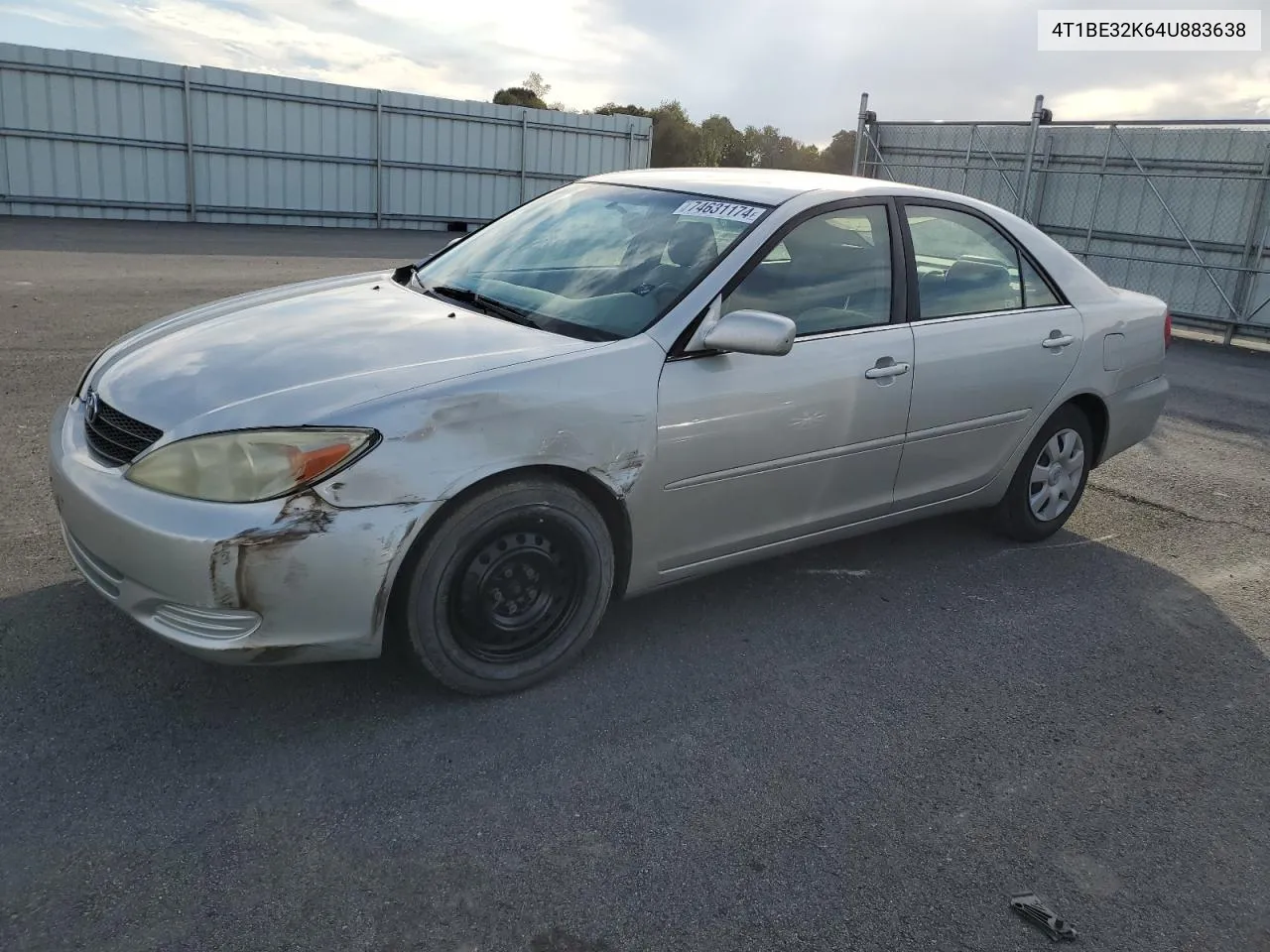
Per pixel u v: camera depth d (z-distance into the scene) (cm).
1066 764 306
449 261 415
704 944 223
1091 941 234
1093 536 511
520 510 296
